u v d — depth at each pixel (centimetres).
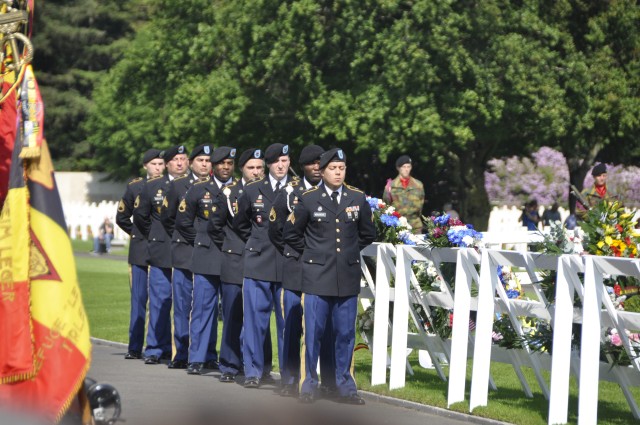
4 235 1842
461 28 8650
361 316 3222
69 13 16912
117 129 14162
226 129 9406
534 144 9350
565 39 9188
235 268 3067
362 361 3303
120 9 17375
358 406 2623
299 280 2777
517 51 8669
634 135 9881
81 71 16750
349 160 10212
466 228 2739
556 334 2286
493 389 2827
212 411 2520
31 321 1822
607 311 2288
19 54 1953
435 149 8800
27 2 1977
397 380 2792
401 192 4484
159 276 3400
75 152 16862
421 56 8288
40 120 1873
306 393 2653
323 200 2667
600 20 9325
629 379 2386
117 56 16862
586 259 2217
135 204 3506
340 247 2652
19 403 1806
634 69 9369
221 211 3077
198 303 3198
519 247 4078
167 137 10275
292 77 8931
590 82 9088
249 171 3058
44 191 1864
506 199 9869
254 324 2934
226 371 3044
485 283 2492
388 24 8956
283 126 9625
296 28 8856
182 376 3125
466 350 2564
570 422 2330
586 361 2220
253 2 9125
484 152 9825
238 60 9300
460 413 2472
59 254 1848
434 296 2842
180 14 10631
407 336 2891
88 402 1892
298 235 2711
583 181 10056
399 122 8431
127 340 3828
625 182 9044
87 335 1847
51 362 1808
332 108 8650
